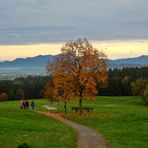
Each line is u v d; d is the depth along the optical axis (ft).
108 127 197.16
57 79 278.67
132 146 124.98
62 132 157.28
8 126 167.32
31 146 108.06
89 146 118.11
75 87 277.44
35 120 229.45
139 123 214.28
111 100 522.47
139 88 569.23
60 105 411.54
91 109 318.45
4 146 108.27
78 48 275.80
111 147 118.62
